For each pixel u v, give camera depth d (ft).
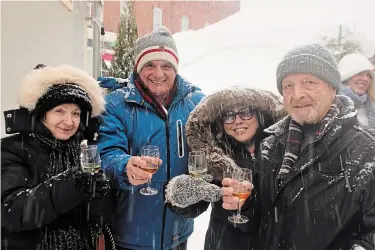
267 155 6.03
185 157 7.41
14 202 5.25
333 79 5.46
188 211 6.33
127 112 7.34
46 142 5.74
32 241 5.57
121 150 7.07
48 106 5.58
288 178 5.58
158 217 7.35
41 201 5.24
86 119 6.22
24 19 11.96
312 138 5.55
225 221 6.53
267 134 6.42
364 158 5.17
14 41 11.80
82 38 13.57
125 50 22.59
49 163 5.75
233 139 6.55
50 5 12.25
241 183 5.65
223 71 46.65
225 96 6.38
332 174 5.29
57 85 5.77
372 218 5.00
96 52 17.84
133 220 7.35
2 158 5.50
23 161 5.61
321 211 5.32
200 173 6.04
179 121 7.44
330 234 5.28
